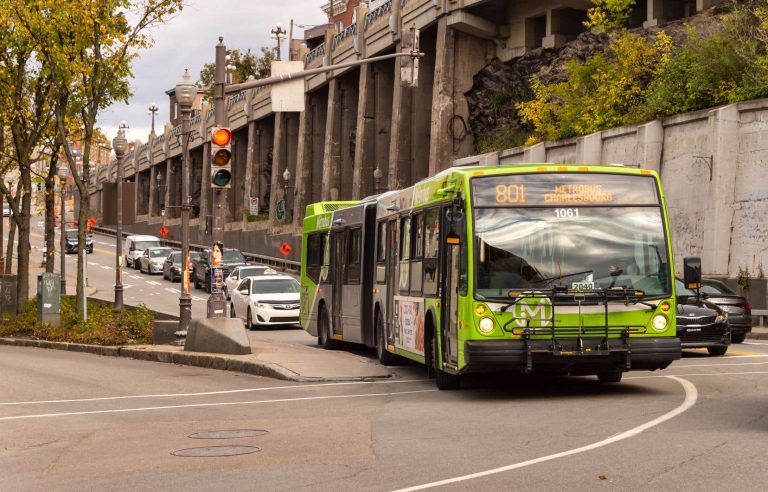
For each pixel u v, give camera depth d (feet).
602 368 54.75
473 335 53.72
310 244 104.37
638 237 55.01
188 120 89.15
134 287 216.13
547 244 54.44
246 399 59.06
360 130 237.25
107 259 302.25
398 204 74.02
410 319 69.15
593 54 172.24
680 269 128.88
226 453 40.09
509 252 54.24
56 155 131.03
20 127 127.24
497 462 35.60
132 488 33.68
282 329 131.44
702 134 126.00
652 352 53.88
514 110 193.67
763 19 130.62
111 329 104.01
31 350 104.99
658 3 167.22
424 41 217.77
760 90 122.62
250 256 295.89
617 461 34.76
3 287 136.05
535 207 54.90
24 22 109.60
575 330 53.62
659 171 133.28
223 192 83.56
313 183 282.15
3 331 121.08
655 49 152.25
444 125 201.36
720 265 122.01
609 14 177.06
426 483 32.27
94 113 118.11
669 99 135.23
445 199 60.23
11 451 42.32
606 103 149.48
